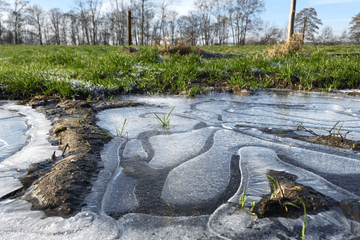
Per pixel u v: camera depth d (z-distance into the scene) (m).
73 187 1.27
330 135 2.10
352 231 0.99
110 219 1.07
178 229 1.01
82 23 56.84
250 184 1.36
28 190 1.28
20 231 0.98
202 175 1.46
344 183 1.37
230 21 55.66
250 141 2.03
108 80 4.86
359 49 14.48
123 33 55.72
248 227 1.02
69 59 7.47
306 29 39.62
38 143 1.93
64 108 3.10
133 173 1.50
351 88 5.04
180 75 5.44
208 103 3.65
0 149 1.80
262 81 5.42
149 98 4.07
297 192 1.21
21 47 18.50
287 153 1.78
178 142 2.01
